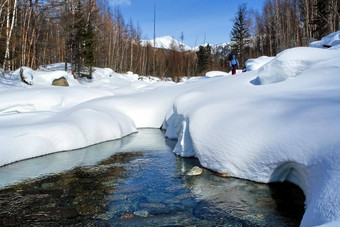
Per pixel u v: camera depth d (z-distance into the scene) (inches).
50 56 1216.8
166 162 273.7
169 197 186.2
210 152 235.1
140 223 151.0
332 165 127.3
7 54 684.1
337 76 253.0
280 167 180.9
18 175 233.0
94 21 1148.5
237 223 148.0
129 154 307.7
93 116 390.9
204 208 167.9
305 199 168.4
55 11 835.4
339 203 102.5
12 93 438.0
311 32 1270.9
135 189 202.1
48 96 468.1
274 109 219.0
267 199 173.3
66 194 193.2
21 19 861.2
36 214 162.6
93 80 934.4
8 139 274.5
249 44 2001.7
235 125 223.9
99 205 174.9
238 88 355.6
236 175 209.9
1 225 149.5
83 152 314.2
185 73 1984.5
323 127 157.4
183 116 314.7
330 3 1050.1
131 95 564.4
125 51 1695.4
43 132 309.4
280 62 324.5
